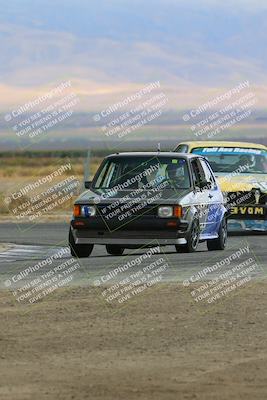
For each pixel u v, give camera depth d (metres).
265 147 51.41
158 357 19.98
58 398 16.91
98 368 19.09
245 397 17.00
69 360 19.73
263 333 22.17
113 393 17.23
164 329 22.58
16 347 20.81
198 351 20.50
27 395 17.08
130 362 19.58
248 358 19.89
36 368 19.09
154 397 16.97
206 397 16.98
